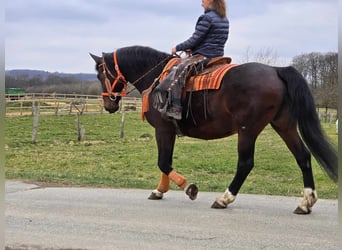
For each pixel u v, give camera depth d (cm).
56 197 693
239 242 470
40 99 3941
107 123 2917
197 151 1625
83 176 950
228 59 609
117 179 921
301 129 555
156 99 608
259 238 482
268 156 1478
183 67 599
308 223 541
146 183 864
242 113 558
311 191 583
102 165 1275
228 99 566
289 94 557
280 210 608
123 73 691
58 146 1762
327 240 477
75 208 618
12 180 859
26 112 3366
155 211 601
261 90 549
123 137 2162
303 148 584
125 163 1321
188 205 639
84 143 1878
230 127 583
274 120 577
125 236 490
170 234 497
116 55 691
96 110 3869
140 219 560
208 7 625
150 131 2494
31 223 541
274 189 811
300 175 1115
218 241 472
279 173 1148
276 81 556
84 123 2834
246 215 579
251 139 562
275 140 2059
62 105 3856
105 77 702
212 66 605
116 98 708
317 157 554
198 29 613
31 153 1534
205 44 619
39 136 2108
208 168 1236
